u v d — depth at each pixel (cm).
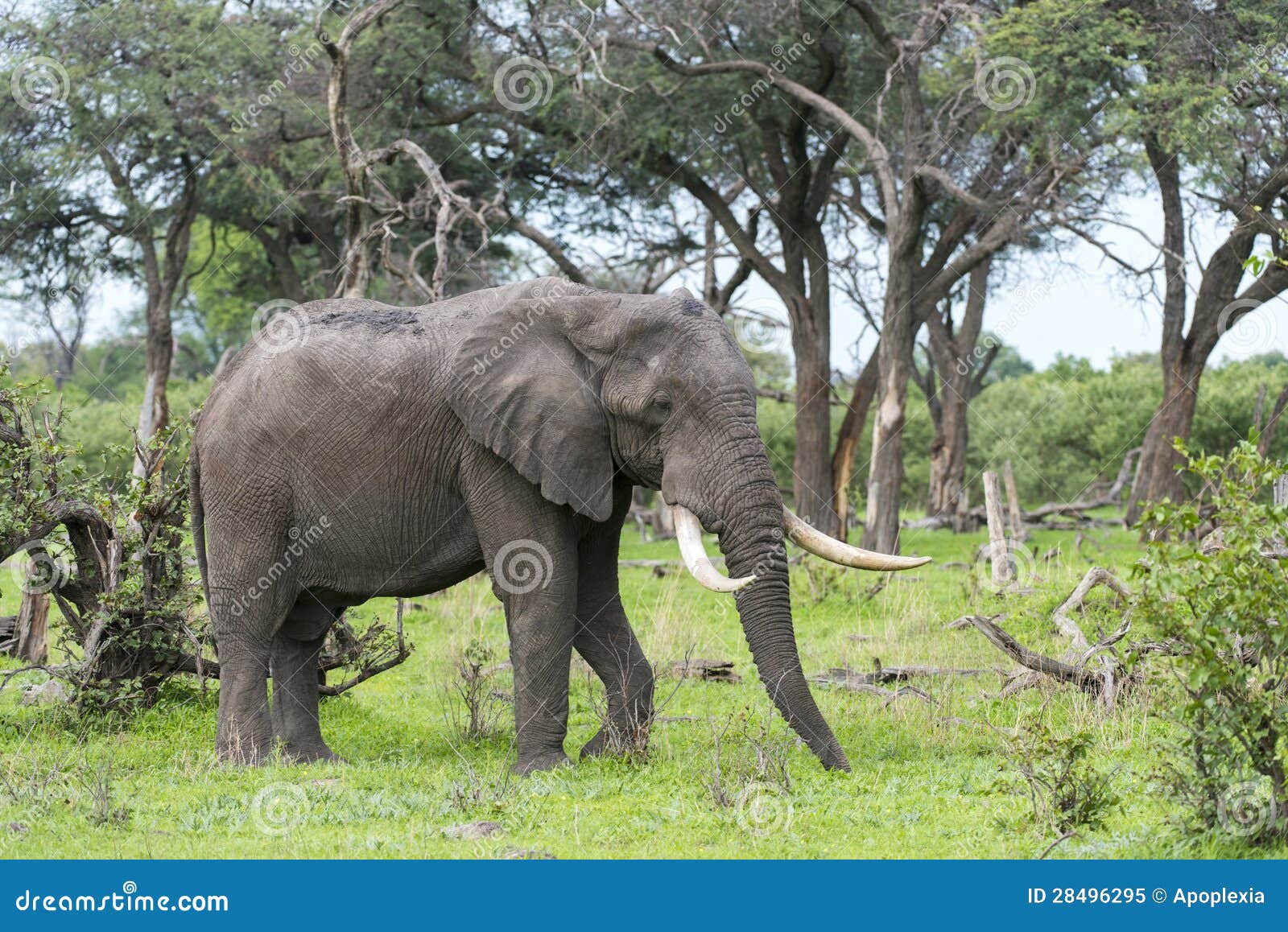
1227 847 749
